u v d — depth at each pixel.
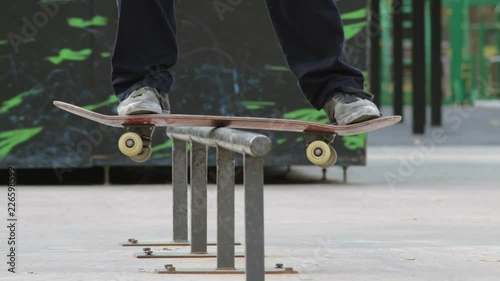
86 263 10.12
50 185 20.86
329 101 8.81
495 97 78.75
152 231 13.15
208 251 10.89
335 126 8.30
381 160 28.67
